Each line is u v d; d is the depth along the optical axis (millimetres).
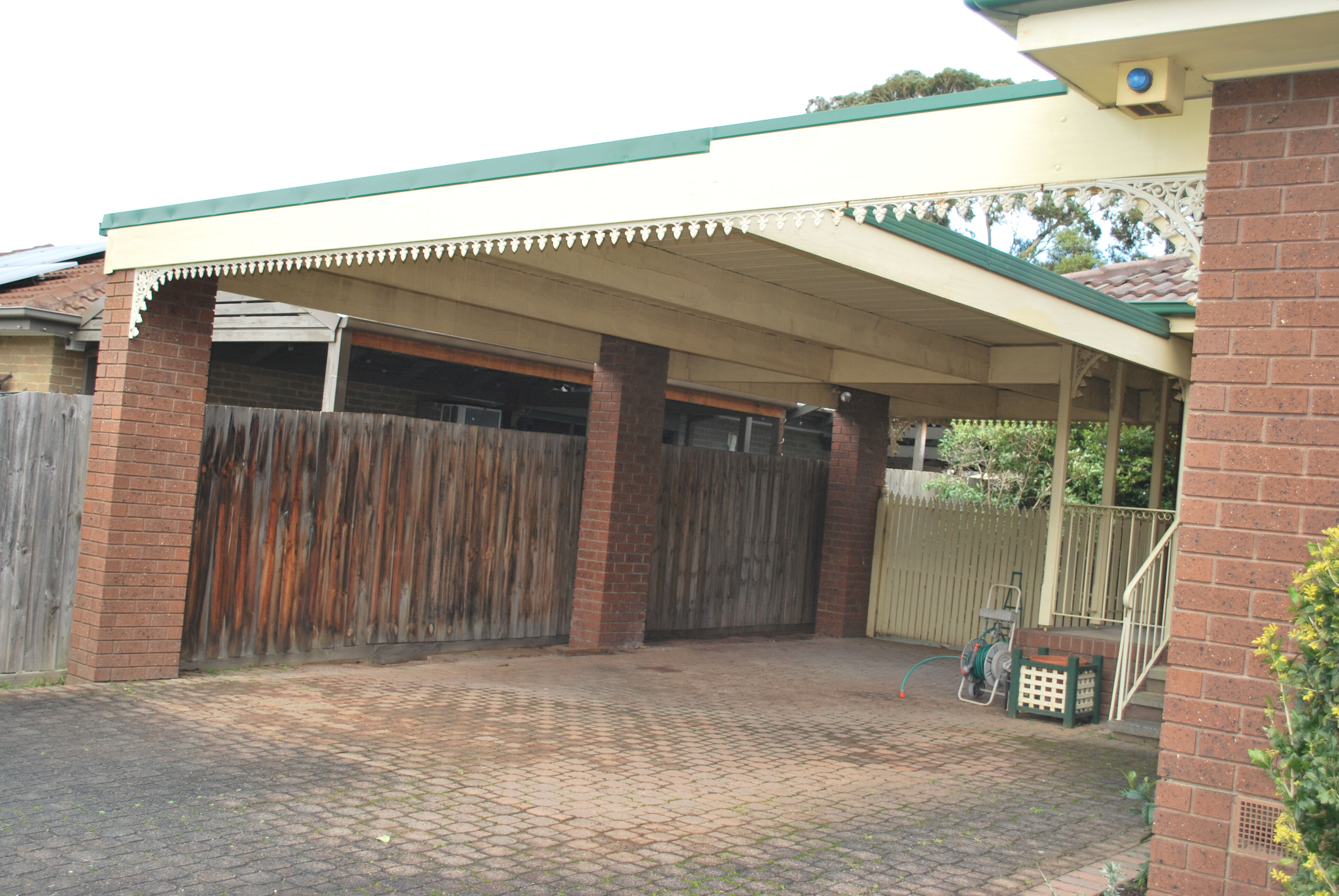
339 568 9555
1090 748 7867
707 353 11023
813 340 9539
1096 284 12383
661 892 4465
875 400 14453
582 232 5883
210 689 8016
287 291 8875
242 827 4988
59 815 5016
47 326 12828
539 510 11266
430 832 5062
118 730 6660
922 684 10688
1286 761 3348
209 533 8672
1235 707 3645
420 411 16906
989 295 7879
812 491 14539
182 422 8273
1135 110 3957
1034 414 14203
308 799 5461
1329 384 3551
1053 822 5832
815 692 9820
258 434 8961
